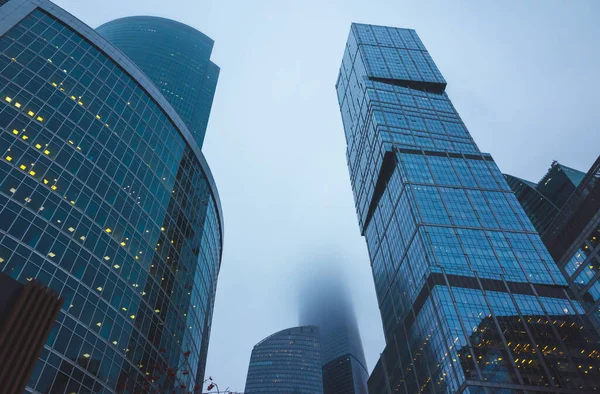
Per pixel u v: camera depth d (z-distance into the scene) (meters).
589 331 111.69
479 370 101.06
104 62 99.44
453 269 124.44
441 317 114.12
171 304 83.44
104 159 83.06
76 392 56.75
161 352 75.50
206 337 100.00
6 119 71.81
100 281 68.75
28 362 27.00
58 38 92.81
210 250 110.31
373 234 186.50
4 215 61.66
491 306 115.19
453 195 150.50
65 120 80.81
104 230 74.50
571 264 128.50
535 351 105.88
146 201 87.94
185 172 106.88
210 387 44.09
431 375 116.00
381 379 153.50
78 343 60.25
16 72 79.75
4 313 26.61
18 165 68.19
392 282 156.50
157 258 84.06
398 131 180.25
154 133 101.19
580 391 99.12
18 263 59.38
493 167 165.62
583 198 130.12
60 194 70.81
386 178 174.62
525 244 134.00
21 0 91.81
